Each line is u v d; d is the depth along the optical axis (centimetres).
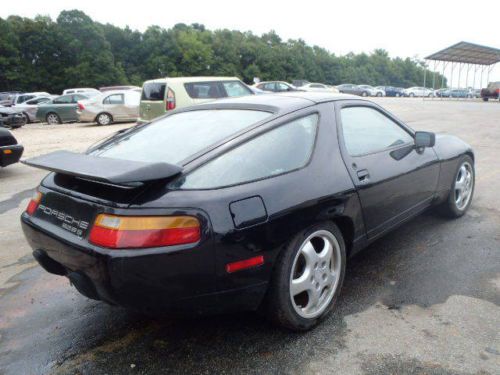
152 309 216
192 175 225
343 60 11244
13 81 6378
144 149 269
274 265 238
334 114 300
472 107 2608
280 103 292
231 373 227
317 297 264
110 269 206
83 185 238
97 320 286
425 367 226
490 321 265
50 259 253
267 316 252
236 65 8981
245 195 226
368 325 266
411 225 436
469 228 421
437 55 4584
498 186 578
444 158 396
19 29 6512
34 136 1470
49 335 270
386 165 319
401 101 3775
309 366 230
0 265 386
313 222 250
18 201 620
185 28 10450
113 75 6988
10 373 235
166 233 206
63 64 6750
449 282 316
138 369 233
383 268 343
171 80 1070
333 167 275
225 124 274
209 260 213
